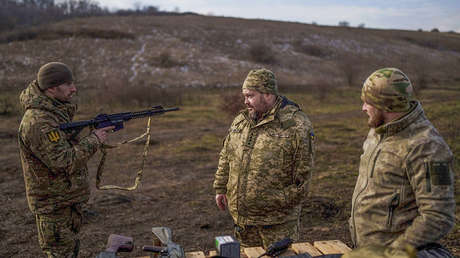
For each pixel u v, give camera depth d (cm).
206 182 632
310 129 241
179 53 4028
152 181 637
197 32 5238
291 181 246
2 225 438
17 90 1449
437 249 163
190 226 445
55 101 234
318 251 224
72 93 240
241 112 267
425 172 153
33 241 398
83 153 234
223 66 3822
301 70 4325
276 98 250
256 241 259
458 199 468
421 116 164
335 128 1196
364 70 4547
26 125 223
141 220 461
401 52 5922
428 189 151
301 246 229
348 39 6166
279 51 5000
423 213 152
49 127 224
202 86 2969
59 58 2236
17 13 7988
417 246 153
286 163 241
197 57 4009
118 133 1105
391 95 160
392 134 165
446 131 1009
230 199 260
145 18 6050
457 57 6394
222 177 276
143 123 1292
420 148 155
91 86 2302
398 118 163
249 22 6719
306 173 240
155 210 496
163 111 272
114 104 1730
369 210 172
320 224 434
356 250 104
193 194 566
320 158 782
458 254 329
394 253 98
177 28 5269
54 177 234
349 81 3488
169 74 3303
